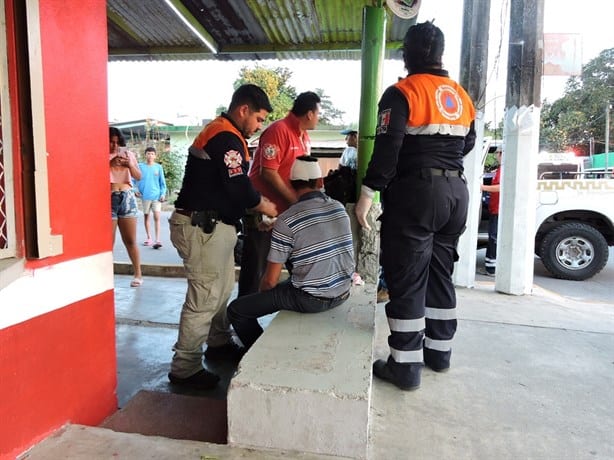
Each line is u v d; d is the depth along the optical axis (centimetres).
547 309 409
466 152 253
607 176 841
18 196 160
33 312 167
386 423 210
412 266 230
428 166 225
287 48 523
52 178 173
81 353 193
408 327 237
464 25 495
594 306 438
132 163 479
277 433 164
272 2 418
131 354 318
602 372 271
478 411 223
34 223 163
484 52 486
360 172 339
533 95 452
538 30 446
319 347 200
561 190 652
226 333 308
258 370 175
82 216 190
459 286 505
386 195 234
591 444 198
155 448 166
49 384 176
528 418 218
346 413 158
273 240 251
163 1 403
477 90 488
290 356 190
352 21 454
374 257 334
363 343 206
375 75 332
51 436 175
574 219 673
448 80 233
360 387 162
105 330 210
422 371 266
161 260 687
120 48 533
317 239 246
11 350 159
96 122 196
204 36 483
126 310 415
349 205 336
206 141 249
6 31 153
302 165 254
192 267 256
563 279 664
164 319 392
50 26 168
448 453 189
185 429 207
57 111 173
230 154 244
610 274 706
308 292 246
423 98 220
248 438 166
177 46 529
